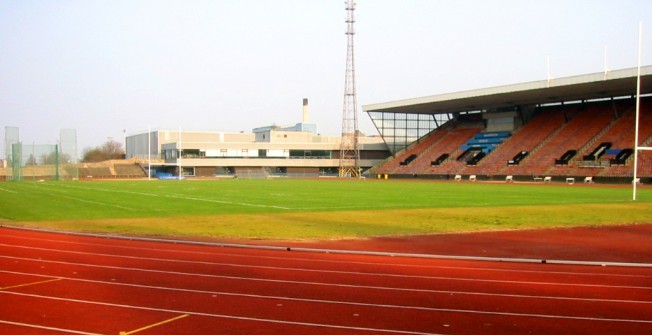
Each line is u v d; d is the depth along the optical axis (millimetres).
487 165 80750
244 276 13000
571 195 43156
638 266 14547
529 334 8766
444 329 9000
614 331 8914
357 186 62406
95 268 13938
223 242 18484
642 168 62062
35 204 35062
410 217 27078
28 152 81062
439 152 93000
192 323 9258
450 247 17938
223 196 43156
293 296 11086
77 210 30875
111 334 8680
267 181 81438
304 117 141625
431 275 13211
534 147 78875
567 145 74625
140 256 15719
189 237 19891
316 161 113375
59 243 18250
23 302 10555
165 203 35781
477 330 8953
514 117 88062
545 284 12273
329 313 9875
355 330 8922
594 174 65938
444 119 104562
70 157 82562
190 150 109062
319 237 20094
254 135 128375
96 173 104000
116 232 21328
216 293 11312
